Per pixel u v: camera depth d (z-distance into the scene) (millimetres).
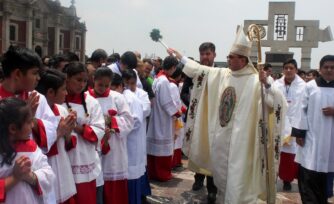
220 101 4855
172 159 7121
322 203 5062
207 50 5684
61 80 3238
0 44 44438
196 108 5102
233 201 4477
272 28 23031
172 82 6684
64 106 3484
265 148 4484
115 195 4316
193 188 6117
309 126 5035
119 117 4258
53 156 3176
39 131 2842
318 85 5012
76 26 59188
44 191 2521
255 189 4531
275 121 4555
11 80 2686
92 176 3592
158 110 6555
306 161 5023
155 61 10391
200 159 5129
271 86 4523
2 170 2379
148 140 6633
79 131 3494
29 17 47938
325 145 4906
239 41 4664
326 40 22750
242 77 4746
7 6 44469
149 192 5535
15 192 2408
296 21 22828
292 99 6641
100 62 6113
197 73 5105
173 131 6785
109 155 4242
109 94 4273
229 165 4602
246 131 4594
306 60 22953
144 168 5102
